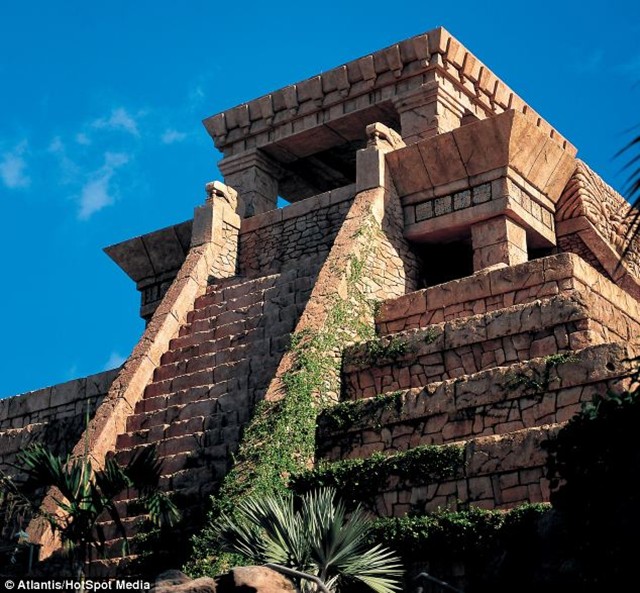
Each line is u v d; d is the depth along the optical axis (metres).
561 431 12.23
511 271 17.97
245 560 14.27
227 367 19.20
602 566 11.12
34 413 24.09
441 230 20.69
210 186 23.23
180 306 21.31
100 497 14.15
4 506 14.89
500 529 13.33
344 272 18.95
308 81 24.20
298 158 25.20
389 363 17.61
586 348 15.10
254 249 22.86
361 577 12.73
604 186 22.56
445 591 13.54
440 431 15.80
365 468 15.33
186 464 17.70
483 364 16.78
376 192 20.73
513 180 20.47
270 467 15.80
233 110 25.09
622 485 11.41
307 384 17.08
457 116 22.88
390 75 23.14
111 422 19.16
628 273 21.11
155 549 16.34
